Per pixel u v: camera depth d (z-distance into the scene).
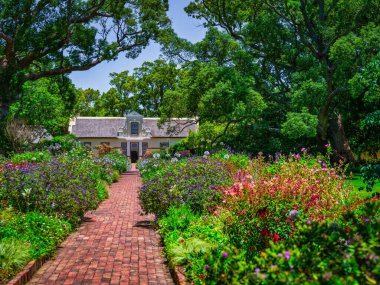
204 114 25.77
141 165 25.12
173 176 10.45
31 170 10.70
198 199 9.22
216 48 27.03
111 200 15.20
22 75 26.70
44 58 30.06
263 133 28.42
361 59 23.25
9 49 26.70
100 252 7.68
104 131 50.94
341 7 25.69
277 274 3.03
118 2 30.27
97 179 16.56
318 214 6.09
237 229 5.96
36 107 36.19
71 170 12.03
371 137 30.33
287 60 27.64
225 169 11.88
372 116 11.48
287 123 23.30
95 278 6.13
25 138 29.64
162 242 8.29
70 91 36.19
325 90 23.97
